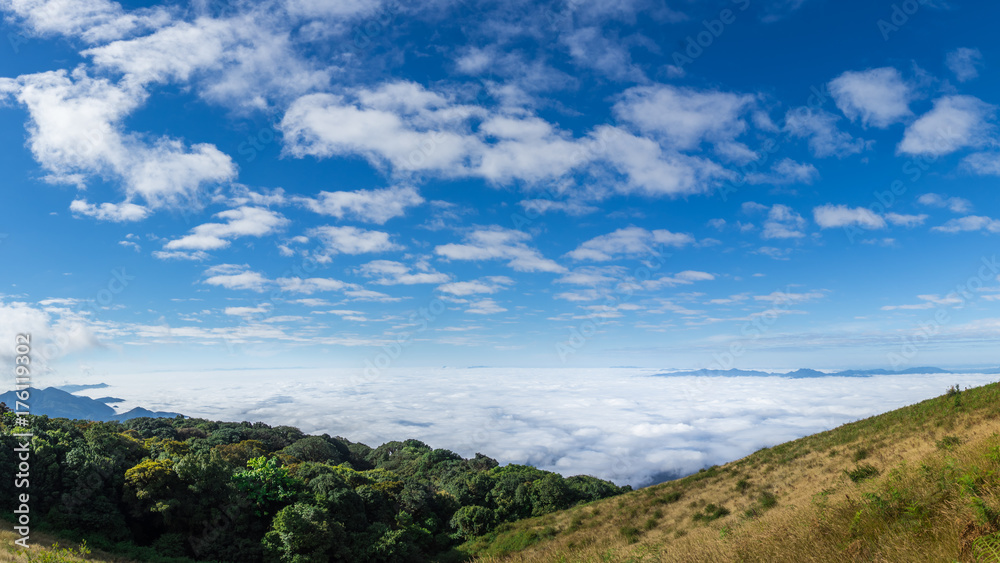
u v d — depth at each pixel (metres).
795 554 9.55
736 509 27.78
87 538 42.75
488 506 79.44
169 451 69.12
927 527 8.26
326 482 62.09
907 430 26.62
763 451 40.66
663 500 36.44
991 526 6.91
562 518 46.19
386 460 130.12
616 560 15.17
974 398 26.34
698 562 11.62
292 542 48.31
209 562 46.59
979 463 9.58
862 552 8.51
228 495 54.56
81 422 70.94
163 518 49.16
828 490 19.75
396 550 53.47
